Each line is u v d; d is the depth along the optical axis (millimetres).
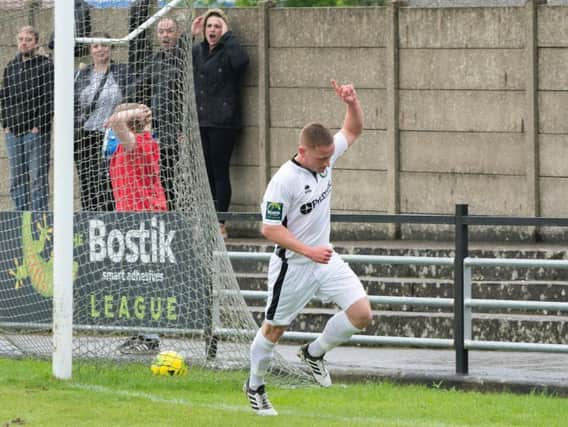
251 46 48188
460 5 51094
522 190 45562
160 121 35094
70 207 32062
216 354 34125
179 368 33656
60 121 31828
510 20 45438
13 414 28297
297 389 32531
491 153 45875
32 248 36312
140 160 35312
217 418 28109
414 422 28203
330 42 47469
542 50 45094
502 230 45562
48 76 36938
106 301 35438
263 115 47969
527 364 34875
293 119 47906
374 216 34094
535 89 45094
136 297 35219
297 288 28781
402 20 46656
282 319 28859
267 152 48094
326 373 30297
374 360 35562
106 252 35500
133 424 27422
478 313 39562
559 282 40375
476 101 46000
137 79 35344
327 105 47594
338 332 29203
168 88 34938
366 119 47250
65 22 31922
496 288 40344
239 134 48281
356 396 31578
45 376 32594
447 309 39938
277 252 28875
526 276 41031
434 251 42156
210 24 46906
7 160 37531
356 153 47438
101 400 29922
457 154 46312
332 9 47438
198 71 47094
